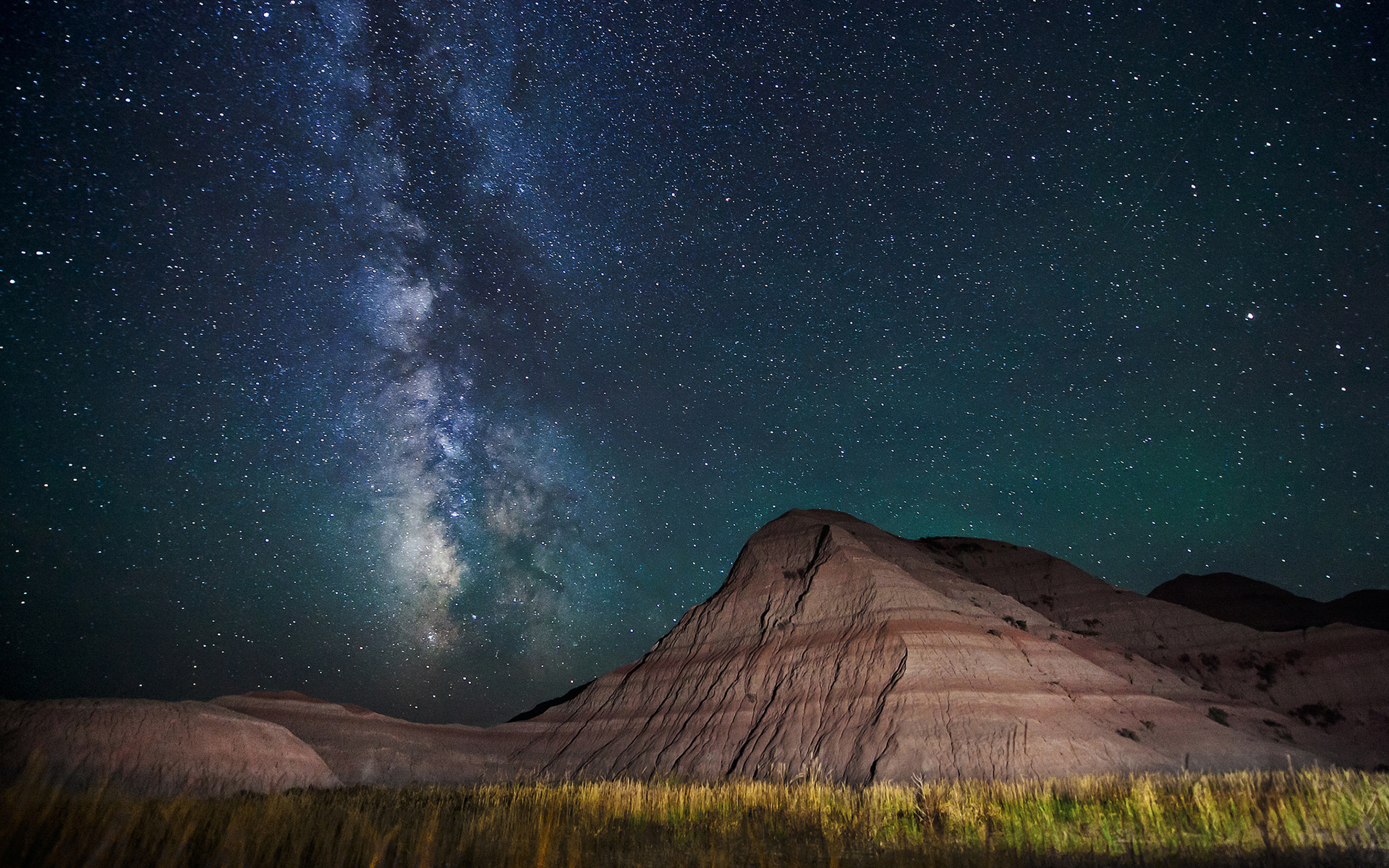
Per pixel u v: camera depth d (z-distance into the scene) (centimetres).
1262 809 1181
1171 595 7006
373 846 906
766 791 2145
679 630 5447
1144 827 1132
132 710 2519
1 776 1133
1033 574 6144
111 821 842
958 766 3300
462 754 4781
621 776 4097
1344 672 4859
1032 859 967
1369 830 978
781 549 5675
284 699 4950
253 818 1025
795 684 4288
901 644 4162
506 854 1000
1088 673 4172
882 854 1091
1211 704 4359
